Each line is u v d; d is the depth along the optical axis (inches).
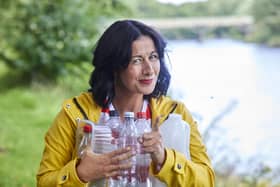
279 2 381.7
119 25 101.7
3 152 300.0
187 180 99.0
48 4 404.5
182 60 360.8
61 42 398.6
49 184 100.2
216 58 368.2
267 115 296.7
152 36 101.7
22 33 404.2
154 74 101.6
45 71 398.0
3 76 400.2
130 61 100.3
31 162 291.3
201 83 325.7
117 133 98.1
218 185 236.4
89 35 401.7
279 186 241.6
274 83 332.8
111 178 97.1
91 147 97.5
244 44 385.1
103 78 104.5
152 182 98.7
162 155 96.6
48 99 376.8
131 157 96.0
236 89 323.6
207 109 252.7
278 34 380.5
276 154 256.5
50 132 105.6
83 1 410.0
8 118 344.5
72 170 97.4
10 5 405.4
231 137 261.7
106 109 104.7
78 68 395.5
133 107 105.8
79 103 105.6
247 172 244.8
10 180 271.9
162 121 103.5
